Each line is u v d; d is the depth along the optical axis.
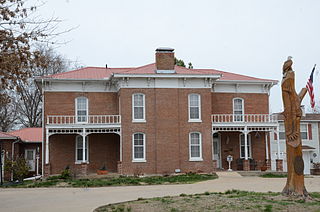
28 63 13.41
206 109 30.02
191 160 29.34
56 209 13.07
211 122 29.95
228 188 19.27
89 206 13.61
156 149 28.88
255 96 32.84
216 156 32.41
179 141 29.34
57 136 29.95
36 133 38.12
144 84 29.31
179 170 28.91
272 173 28.16
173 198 14.75
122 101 28.84
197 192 17.50
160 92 29.42
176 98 29.64
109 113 30.62
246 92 32.69
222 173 28.56
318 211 11.55
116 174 28.06
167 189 19.34
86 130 29.17
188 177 25.53
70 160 29.89
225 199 13.88
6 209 13.41
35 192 19.22
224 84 32.31
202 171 29.33
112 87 30.98
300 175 13.91
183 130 29.55
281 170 30.05
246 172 28.75
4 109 48.19
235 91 32.50
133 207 12.83
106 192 18.45
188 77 29.44
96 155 30.33
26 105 47.75
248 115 32.00
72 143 30.11
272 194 15.07
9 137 32.75
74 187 21.61
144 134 28.92
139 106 29.20
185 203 13.25
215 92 32.19
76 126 28.19
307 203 12.80
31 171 36.34
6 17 11.38
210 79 30.06
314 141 37.38
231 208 12.10
